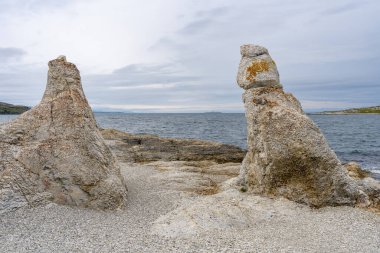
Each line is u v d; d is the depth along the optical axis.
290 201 17.59
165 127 98.62
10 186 16.03
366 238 13.72
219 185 21.95
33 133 17.78
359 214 16.44
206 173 26.95
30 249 12.21
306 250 12.39
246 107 19.92
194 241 13.04
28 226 14.34
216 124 118.25
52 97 18.84
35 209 15.87
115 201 17.33
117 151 33.09
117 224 15.08
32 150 17.06
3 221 14.69
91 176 17.20
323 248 12.65
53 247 12.38
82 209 16.66
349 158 42.69
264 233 14.05
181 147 34.28
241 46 21.23
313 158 17.48
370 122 137.38
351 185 17.73
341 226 14.95
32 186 16.47
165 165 29.16
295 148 17.62
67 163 17.17
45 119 18.12
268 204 17.17
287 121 17.92
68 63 19.70
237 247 12.50
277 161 17.91
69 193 16.91
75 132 17.94
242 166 20.53
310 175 17.66
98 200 17.08
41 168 16.94
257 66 20.08
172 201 18.77
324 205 17.56
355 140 64.31
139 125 109.12
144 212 17.09
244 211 15.90
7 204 15.51
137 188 21.36
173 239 13.26
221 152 34.12
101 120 154.25
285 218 15.87
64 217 15.44
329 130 91.12
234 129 90.81
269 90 19.47
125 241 13.02
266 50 20.92
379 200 18.45
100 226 14.69
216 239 13.23
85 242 12.86
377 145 56.06
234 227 14.59
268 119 18.30
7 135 17.48
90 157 17.69
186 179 23.55
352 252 12.40
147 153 33.06
